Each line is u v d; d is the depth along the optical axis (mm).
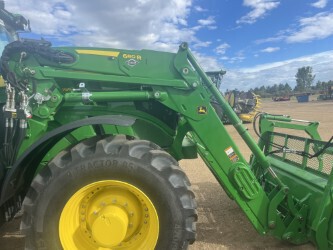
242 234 3420
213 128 2861
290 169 3572
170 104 2857
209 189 5031
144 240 2553
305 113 20250
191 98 2842
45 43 2844
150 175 2430
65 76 2809
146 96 2840
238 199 2908
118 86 3000
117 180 2449
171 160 2564
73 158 2455
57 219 2438
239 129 2953
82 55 2900
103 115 2775
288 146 3879
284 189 2912
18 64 2783
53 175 2434
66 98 2791
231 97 14445
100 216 2490
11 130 2689
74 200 2465
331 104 32031
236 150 2887
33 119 2768
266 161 2990
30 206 2453
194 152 3492
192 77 2832
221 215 3947
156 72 2871
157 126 3230
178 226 2447
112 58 2893
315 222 2738
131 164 2428
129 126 2699
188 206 2471
